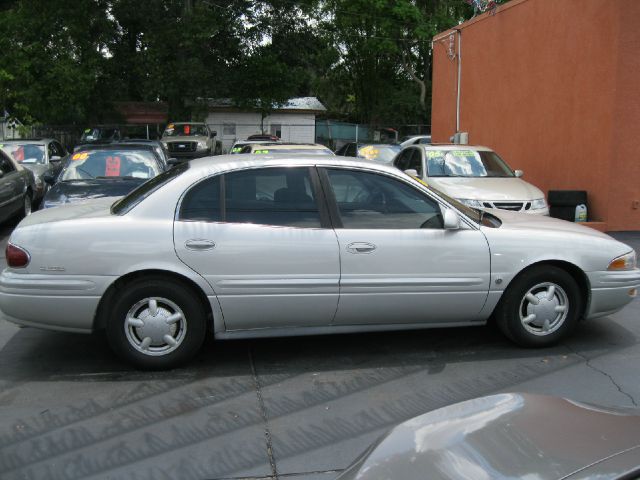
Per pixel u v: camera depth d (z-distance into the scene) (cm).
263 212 498
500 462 224
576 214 1157
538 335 549
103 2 2809
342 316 510
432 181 1033
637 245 1016
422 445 246
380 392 468
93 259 475
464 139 1524
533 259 530
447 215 512
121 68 3048
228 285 486
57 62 2388
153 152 1022
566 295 547
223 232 486
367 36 3719
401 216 516
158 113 3481
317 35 3447
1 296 484
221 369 510
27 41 2373
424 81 4056
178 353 496
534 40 1377
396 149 1697
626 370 509
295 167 511
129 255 477
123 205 517
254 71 3209
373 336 590
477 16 1703
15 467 367
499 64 1550
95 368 510
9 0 2781
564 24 1258
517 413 262
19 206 1199
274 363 524
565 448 227
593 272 545
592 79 1175
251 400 455
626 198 1151
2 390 469
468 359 534
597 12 1153
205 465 370
